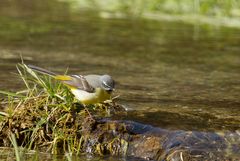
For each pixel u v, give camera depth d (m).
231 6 27.33
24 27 22.89
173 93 14.22
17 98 12.19
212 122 11.65
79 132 11.05
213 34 23.23
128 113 11.96
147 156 10.66
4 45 19.38
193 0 27.77
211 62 18.22
